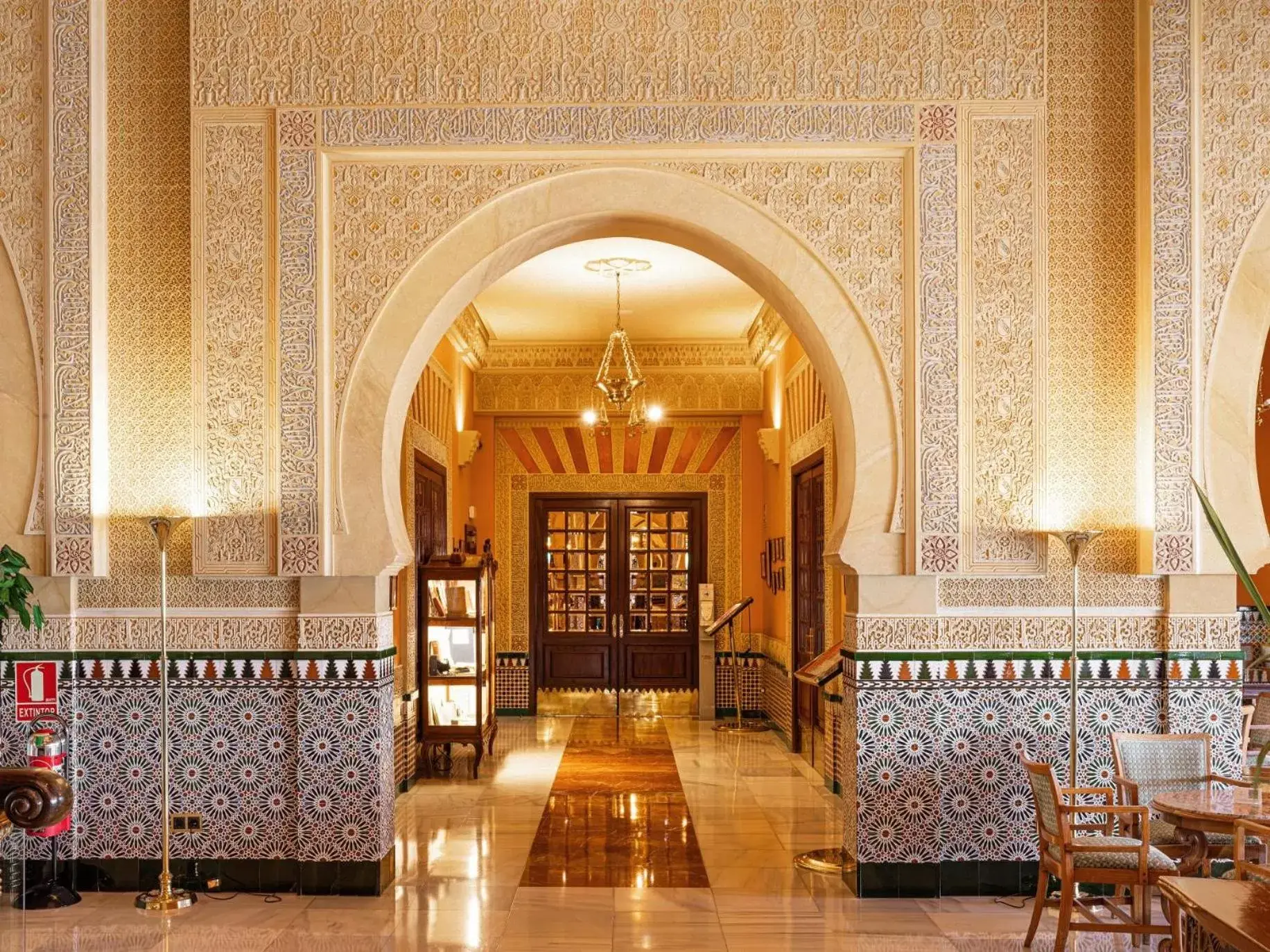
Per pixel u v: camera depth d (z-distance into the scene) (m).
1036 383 5.54
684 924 5.16
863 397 5.58
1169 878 3.10
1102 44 5.68
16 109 5.64
